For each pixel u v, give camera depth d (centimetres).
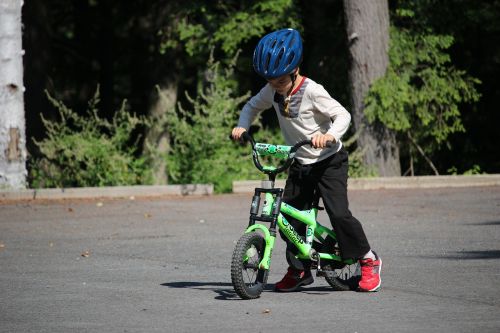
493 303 1827
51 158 4628
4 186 4234
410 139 5559
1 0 4219
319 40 5703
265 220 1864
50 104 6072
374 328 1605
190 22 5869
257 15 5438
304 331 1589
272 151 1855
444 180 4544
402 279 2120
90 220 3381
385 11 5028
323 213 3497
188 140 4591
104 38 7581
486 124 6047
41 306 1850
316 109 1888
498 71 5906
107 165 4566
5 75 4228
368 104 4975
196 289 2027
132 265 2381
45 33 6003
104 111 7644
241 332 1587
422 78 5303
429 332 1569
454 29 5484
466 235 2850
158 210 3672
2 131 4241
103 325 1659
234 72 6391
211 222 3284
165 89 6188
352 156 4888
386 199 3972
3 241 2867
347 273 2066
